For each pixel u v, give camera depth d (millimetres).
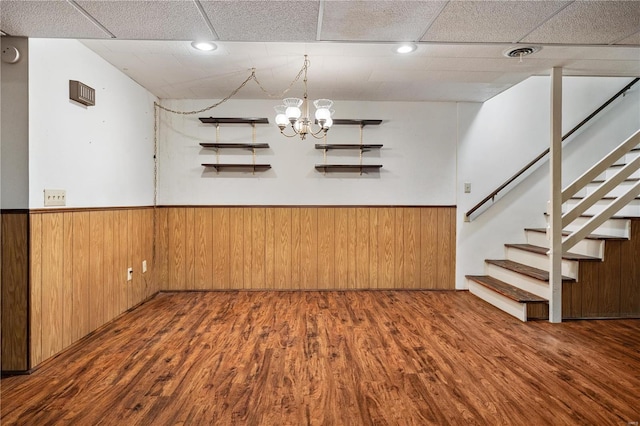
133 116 3930
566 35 2533
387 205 4695
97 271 3213
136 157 4004
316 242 4676
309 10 2143
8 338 2398
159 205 4590
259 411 1951
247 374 2363
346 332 3133
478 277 4555
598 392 2135
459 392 2141
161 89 4230
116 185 3578
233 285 4641
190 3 2045
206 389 2174
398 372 2391
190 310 3793
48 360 2574
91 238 3125
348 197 4699
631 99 4793
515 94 4738
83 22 2252
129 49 3088
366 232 4695
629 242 3459
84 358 2613
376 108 4691
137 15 2184
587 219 4102
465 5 2100
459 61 3254
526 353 2689
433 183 4730
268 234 4652
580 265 3434
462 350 2748
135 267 3951
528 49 2881
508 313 3697
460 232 4727
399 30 2436
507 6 2117
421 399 2066
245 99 4617
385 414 1924
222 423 1847
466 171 4723
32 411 1953
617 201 3451
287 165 4668
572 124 4836
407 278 4711
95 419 1880
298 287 4668
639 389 2168
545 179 4750
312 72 3619
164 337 3016
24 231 2418
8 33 2365
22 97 2416
